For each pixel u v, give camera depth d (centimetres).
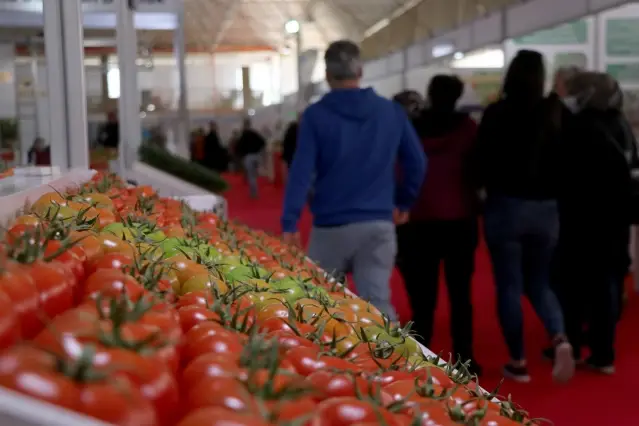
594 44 973
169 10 665
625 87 950
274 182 1895
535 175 349
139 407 70
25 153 572
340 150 302
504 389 375
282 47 3362
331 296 188
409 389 112
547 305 372
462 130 375
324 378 101
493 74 1451
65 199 202
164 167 536
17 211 176
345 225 304
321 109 304
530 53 345
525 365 387
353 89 304
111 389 70
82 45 313
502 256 366
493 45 1266
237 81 3550
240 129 2630
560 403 355
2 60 677
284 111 2630
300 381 90
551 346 424
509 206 355
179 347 100
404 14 1875
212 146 1530
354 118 302
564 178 393
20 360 70
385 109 307
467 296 389
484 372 402
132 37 564
